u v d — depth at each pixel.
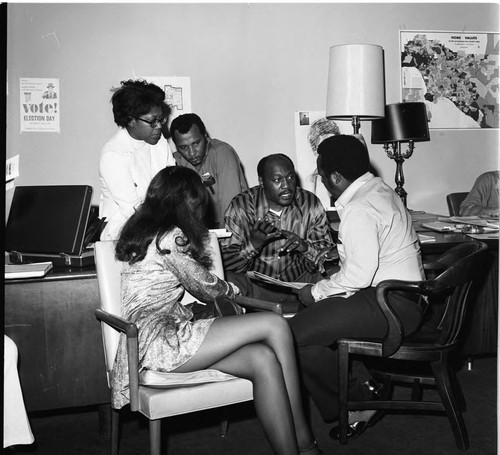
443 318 2.92
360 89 4.19
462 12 4.94
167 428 3.05
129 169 3.33
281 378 2.35
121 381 2.42
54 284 2.70
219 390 2.36
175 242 2.46
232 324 2.43
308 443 2.44
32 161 4.42
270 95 4.68
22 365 2.68
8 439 2.50
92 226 3.03
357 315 2.71
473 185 4.98
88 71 4.43
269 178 3.19
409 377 3.00
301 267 3.40
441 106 4.98
